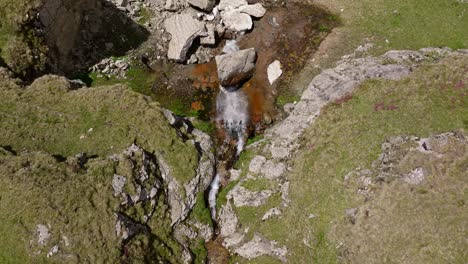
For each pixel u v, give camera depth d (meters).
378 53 40.41
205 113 41.00
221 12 45.38
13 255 27.52
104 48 43.00
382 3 44.34
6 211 28.38
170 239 32.50
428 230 28.48
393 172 31.20
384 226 29.34
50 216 28.33
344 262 29.30
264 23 44.84
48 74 38.62
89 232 28.86
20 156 30.73
